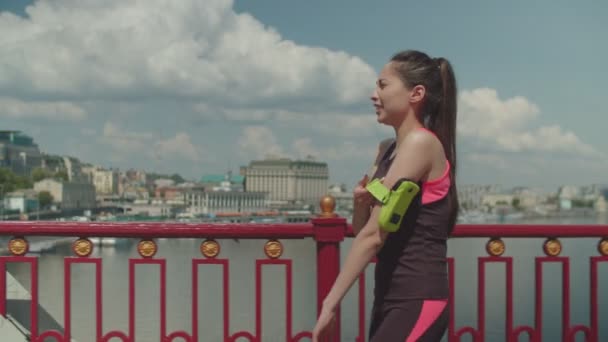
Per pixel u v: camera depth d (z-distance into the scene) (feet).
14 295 22.84
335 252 18.90
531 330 19.99
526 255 263.49
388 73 12.61
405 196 11.62
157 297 115.14
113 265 181.37
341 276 11.89
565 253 284.20
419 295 11.91
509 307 19.85
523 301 137.39
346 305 111.34
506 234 19.47
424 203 12.03
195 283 19.51
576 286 150.51
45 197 577.02
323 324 11.82
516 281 168.86
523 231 19.52
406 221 12.09
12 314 22.71
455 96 12.67
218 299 111.65
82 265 184.96
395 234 12.16
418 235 12.05
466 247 311.88
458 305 135.33
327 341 18.74
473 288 157.58
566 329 20.07
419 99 12.42
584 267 199.21
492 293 149.18
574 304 125.80
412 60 12.52
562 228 19.69
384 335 11.95
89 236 19.56
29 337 20.17
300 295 114.62
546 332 108.88
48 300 110.32
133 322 19.63
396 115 12.59
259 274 19.62
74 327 81.25
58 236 19.56
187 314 97.76
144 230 19.29
